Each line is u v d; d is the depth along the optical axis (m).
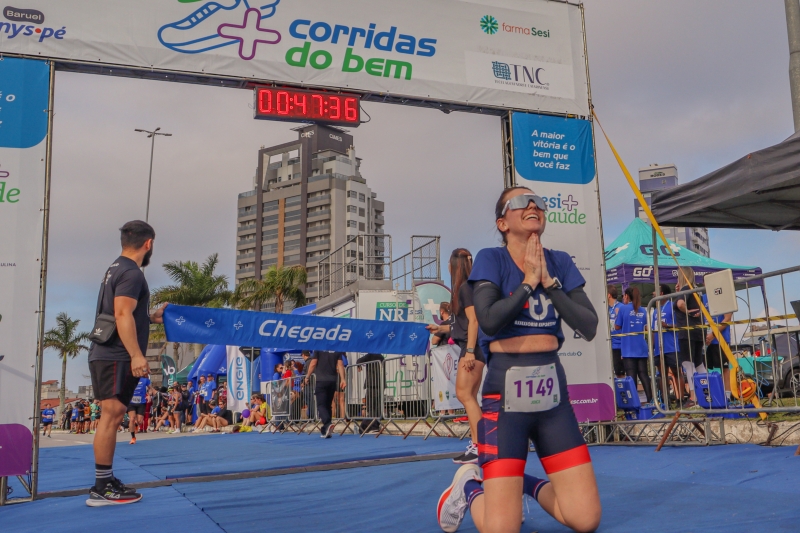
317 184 132.75
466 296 5.34
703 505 3.54
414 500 4.24
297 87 7.28
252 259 141.38
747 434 6.67
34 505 4.94
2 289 5.66
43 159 6.00
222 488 5.26
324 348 7.72
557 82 8.47
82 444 14.94
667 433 6.67
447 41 7.97
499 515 2.52
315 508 4.08
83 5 6.46
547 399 2.62
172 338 6.75
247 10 7.12
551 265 2.85
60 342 58.06
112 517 4.01
